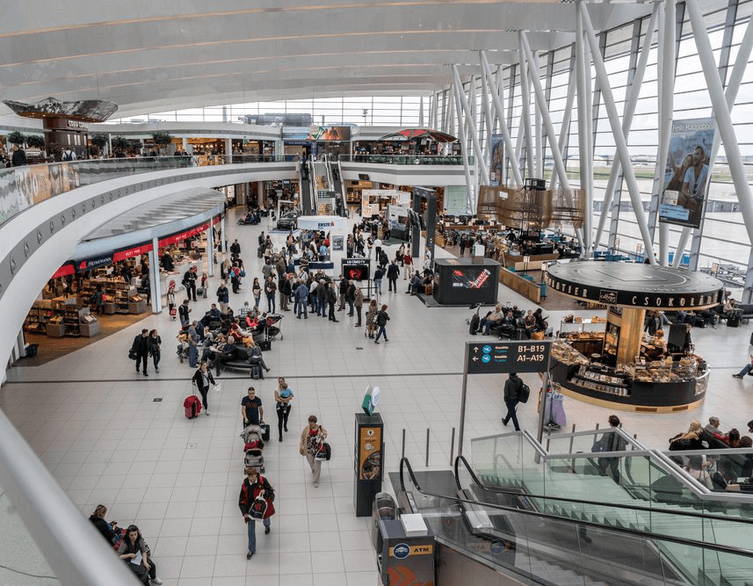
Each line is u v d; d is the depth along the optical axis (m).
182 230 22.61
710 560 4.95
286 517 9.77
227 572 8.52
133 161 21.55
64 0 17.89
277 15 26.22
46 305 18.92
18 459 0.78
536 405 14.41
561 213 24.17
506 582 7.20
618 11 27.73
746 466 6.65
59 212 12.41
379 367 16.62
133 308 21.19
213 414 13.37
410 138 47.06
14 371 15.73
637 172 29.92
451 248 36.28
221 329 17.12
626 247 31.09
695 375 14.52
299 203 46.28
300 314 21.31
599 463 7.27
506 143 36.03
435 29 27.70
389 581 8.20
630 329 15.38
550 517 6.55
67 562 0.60
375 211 46.25
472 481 9.98
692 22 18.17
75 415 13.24
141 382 15.07
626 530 5.36
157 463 11.30
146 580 7.76
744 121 22.70
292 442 12.20
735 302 22.34
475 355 10.76
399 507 9.91
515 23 28.03
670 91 21.52
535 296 24.59
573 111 35.53
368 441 9.60
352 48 32.22
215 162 41.50
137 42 24.98
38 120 40.25
